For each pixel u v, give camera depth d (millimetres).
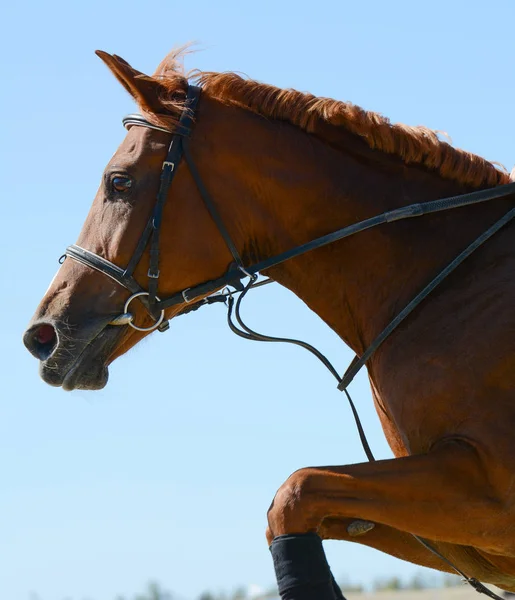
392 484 6777
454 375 7043
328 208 7871
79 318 7715
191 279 7809
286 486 6953
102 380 7766
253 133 7941
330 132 7988
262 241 7992
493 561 7625
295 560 6742
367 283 7785
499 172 8023
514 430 6832
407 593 19391
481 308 7227
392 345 7473
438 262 7594
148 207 7809
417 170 7918
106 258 7789
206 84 8125
